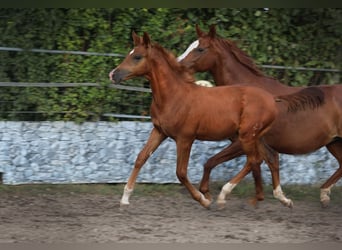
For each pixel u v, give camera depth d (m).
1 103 12.27
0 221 9.50
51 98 12.34
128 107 12.73
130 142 12.44
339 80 13.34
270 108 10.16
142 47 9.89
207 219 10.03
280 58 13.10
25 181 12.08
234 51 11.29
